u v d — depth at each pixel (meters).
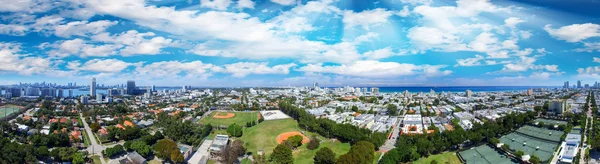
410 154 199.88
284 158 185.50
